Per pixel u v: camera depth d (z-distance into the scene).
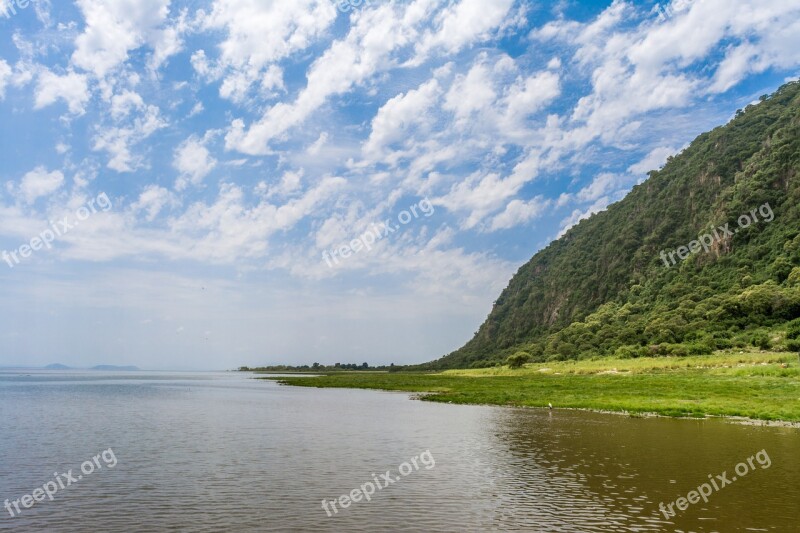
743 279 149.25
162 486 27.25
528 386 92.31
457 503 24.22
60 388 129.50
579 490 26.25
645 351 125.00
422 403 74.56
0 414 61.94
